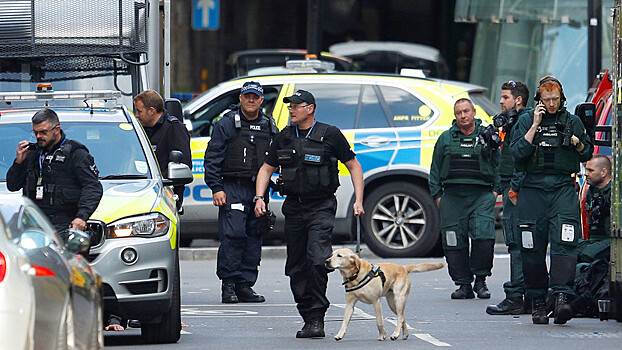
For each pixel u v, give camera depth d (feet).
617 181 128.06
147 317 118.62
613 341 120.57
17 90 181.27
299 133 124.67
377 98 206.59
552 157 128.67
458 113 160.56
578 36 266.57
